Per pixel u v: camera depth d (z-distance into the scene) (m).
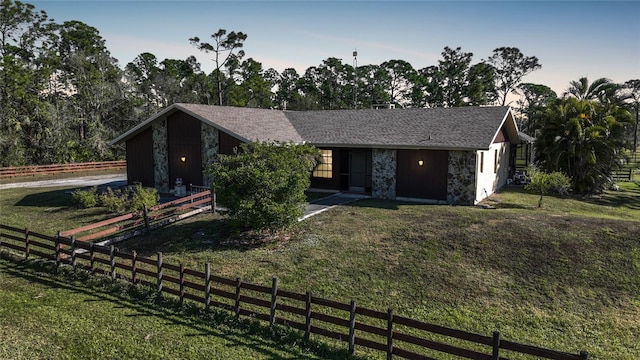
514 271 11.08
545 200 20.73
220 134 20.91
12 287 10.61
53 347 7.79
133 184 23.84
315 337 8.30
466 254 12.03
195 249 13.11
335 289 10.31
